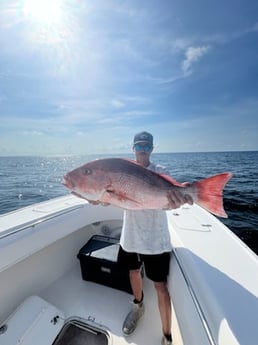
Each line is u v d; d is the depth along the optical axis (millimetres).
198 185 1263
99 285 2121
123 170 1305
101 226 2686
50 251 2105
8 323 1537
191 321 1033
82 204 2449
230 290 1007
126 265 1611
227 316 856
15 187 13906
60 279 2191
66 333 1607
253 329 800
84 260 2111
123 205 1312
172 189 1280
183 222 1891
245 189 10531
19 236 1650
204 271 1159
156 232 1450
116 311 1807
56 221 2029
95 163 1327
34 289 1919
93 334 1603
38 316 1613
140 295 1662
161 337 1549
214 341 811
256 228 5957
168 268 1484
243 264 1223
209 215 2084
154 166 1565
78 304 1875
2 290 1646
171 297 1400
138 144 1527
